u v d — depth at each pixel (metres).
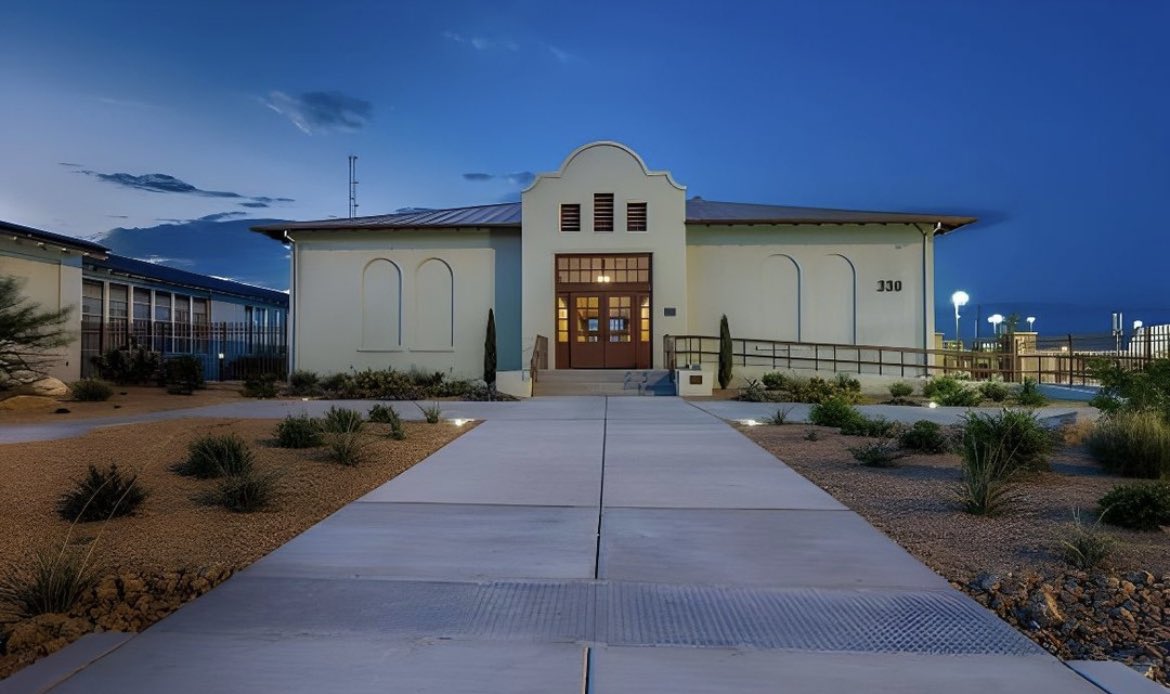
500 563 5.34
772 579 4.99
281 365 32.25
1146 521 6.22
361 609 4.43
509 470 9.16
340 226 24.75
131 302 31.30
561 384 22.36
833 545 5.80
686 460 9.91
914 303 24.48
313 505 7.25
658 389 22.19
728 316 24.77
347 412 12.69
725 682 3.51
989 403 19.94
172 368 24.81
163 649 3.86
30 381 19.52
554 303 24.17
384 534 6.13
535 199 24.20
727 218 24.75
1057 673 3.63
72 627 4.13
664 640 3.99
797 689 3.44
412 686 3.45
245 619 4.27
